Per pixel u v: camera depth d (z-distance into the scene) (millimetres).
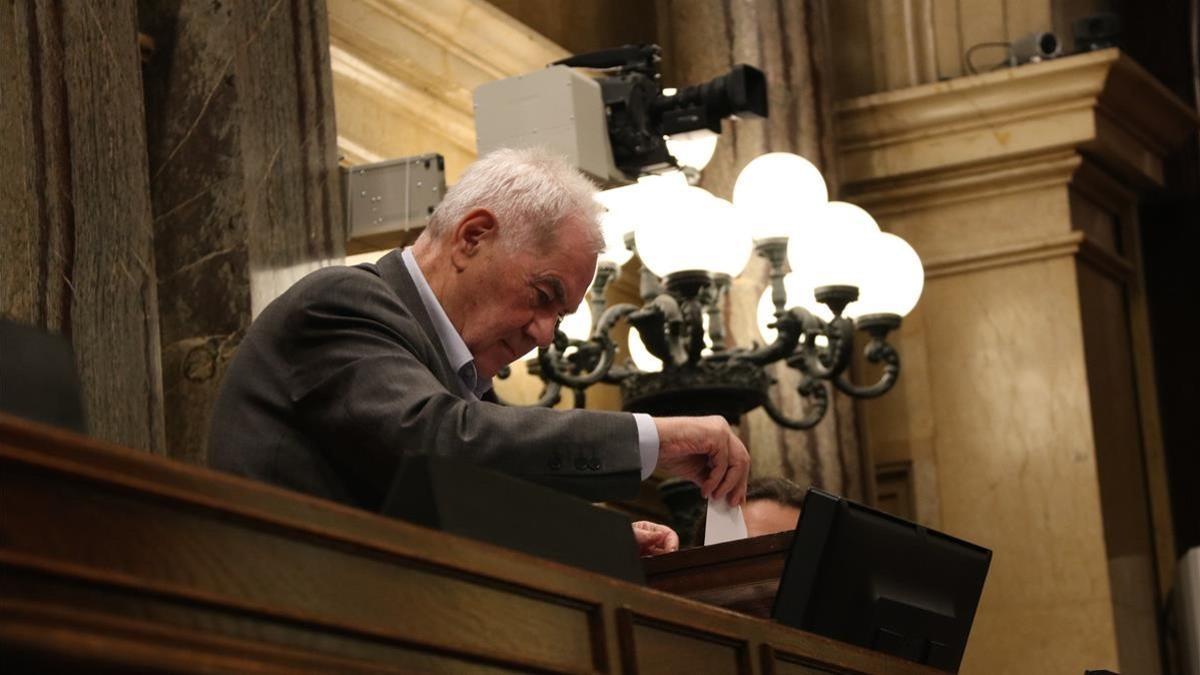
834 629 4152
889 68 12281
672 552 4469
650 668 3369
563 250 4762
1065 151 11945
